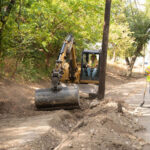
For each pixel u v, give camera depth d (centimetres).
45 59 1631
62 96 757
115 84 2211
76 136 488
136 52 3294
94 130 534
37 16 1152
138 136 545
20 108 799
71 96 754
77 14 1323
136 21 3038
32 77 1324
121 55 2975
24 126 552
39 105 766
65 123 630
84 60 1245
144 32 3127
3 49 1012
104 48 958
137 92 1377
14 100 877
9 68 1216
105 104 842
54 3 1197
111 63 3762
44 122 582
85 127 567
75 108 789
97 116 645
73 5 1223
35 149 415
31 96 1003
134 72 4284
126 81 2684
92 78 1203
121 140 480
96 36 1595
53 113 707
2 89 960
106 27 948
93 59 1230
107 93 1340
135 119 700
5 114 723
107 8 938
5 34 938
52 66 1677
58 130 545
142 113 783
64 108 785
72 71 1059
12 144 423
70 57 1028
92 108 832
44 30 1163
